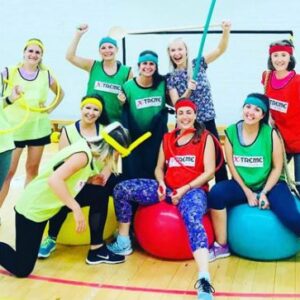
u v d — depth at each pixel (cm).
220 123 693
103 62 392
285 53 335
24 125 392
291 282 303
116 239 348
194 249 297
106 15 688
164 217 325
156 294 290
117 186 340
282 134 346
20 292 292
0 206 395
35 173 416
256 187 337
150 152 363
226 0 657
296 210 319
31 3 701
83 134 339
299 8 644
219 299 283
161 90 364
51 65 715
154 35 677
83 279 309
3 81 389
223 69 678
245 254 333
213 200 328
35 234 302
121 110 376
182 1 665
